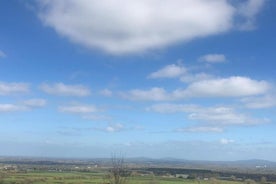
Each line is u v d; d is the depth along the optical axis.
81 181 166.12
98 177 193.00
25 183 158.62
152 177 185.62
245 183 187.50
